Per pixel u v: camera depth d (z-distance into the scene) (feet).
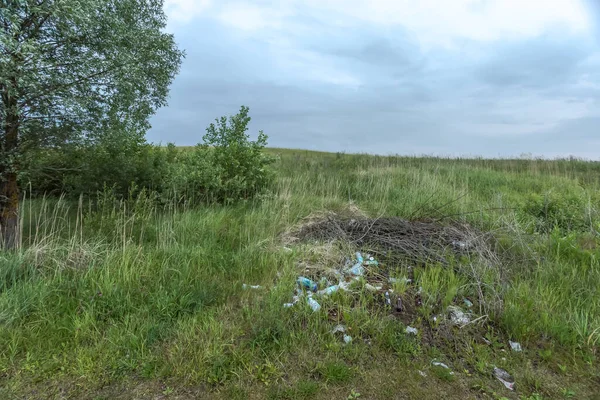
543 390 7.04
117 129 15.97
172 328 8.50
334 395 6.73
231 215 18.61
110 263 11.32
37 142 13.85
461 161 46.39
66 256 11.71
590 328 8.83
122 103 15.85
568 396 6.88
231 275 11.85
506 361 7.79
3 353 7.49
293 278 11.16
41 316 8.70
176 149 29.53
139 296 9.96
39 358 7.43
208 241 14.53
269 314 8.92
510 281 11.20
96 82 13.66
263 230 15.76
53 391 6.72
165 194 19.86
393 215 19.45
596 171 37.99
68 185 20.84
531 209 20.71
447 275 11.34
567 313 9.50
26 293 9.39
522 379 7.31
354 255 13.39
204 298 9.82
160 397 6.64
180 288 10.26
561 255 13.58
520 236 14.44
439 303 9.97
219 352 7.57
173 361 7.37
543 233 16.96
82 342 8.02
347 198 24.25
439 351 8.03
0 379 6.95
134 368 7.30
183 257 12.53
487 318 9.32
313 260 12.92
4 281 9.81
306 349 7.93
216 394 6.71
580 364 7.80
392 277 11.51
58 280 10.41
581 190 25.55
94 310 9.02
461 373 7.43
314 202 21.45
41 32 12.34
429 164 41.45
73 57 12.89
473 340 8.51
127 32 15.25
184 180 19.76
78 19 11.89
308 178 27.84
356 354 7.76
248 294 10.34
